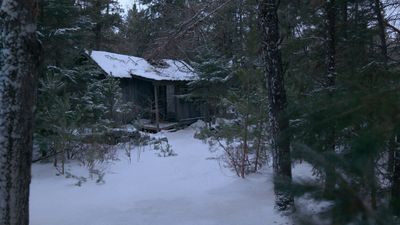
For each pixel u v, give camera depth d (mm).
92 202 8484
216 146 14398
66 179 10516
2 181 4926
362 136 1520
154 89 24188
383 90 1802
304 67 9266
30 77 5078
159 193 9008
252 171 10102
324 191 1438
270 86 6961
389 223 1323
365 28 7676
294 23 8977
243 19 9836
